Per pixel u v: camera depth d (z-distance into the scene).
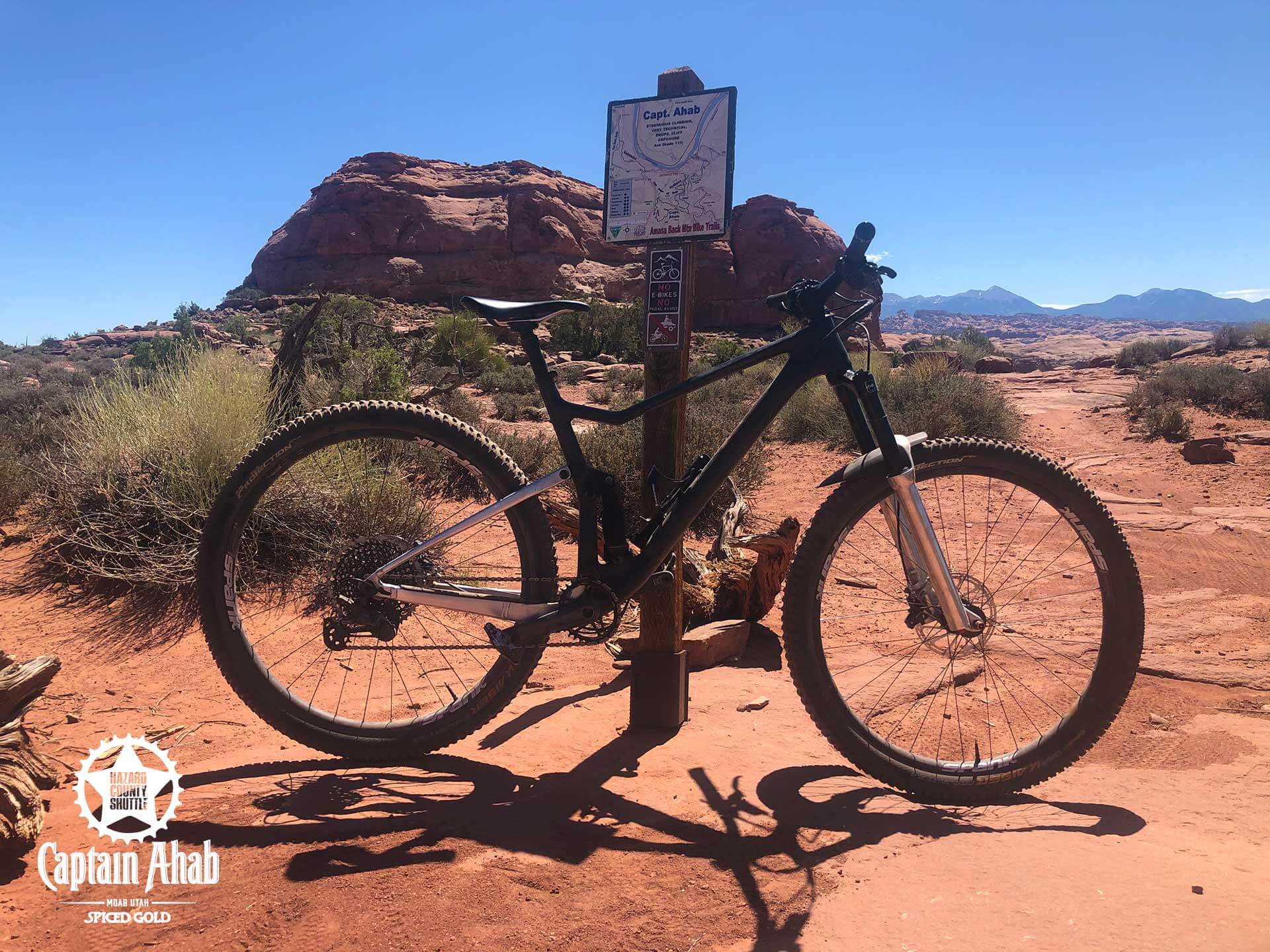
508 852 2.24
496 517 5.89
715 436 8.33
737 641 4.10
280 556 4.96
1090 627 4.36
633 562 2.61
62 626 4.44
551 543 2.73
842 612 4.73
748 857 2.23
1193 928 1.83
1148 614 4.66
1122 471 9.49
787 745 3.01
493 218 77.44
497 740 3.06
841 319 2.67
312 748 2.79
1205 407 14.06
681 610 3.18
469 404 11.60
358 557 2.76
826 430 11.62
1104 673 2.57
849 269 2.57
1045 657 3.90
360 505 5.18
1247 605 4.79
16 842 2.22
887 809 2.52
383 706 3.35
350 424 2.75
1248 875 2.06
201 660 3.99
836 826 2.40
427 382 16.28
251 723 3.29
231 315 73.25
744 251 69.62
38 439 9.17
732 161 2.95
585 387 26.86
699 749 2.95
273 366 7.66
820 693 2.60
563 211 79.69
